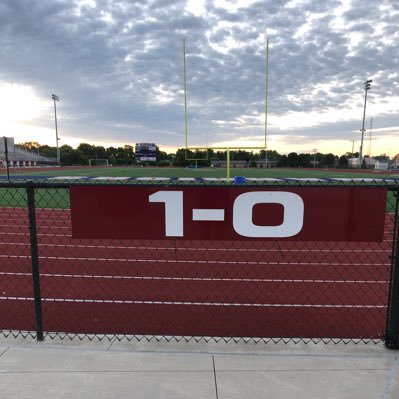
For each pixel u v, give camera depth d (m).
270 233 2.92
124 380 2.58
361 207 2.85
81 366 2.75
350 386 2.52
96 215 2.98
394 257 2.92
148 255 7.29
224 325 4.17
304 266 6.57
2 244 8.41
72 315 4.45
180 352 2.96
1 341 3.16
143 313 4.51
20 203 15.02
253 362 2.82
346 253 7.48
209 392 2.45
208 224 2.94
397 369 2.73
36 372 2.68
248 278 5.89
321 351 2.99
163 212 2.95
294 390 2.48
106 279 5.85
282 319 4.35
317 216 2.88
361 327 4.14
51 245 8.17
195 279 5.84
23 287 5.51
